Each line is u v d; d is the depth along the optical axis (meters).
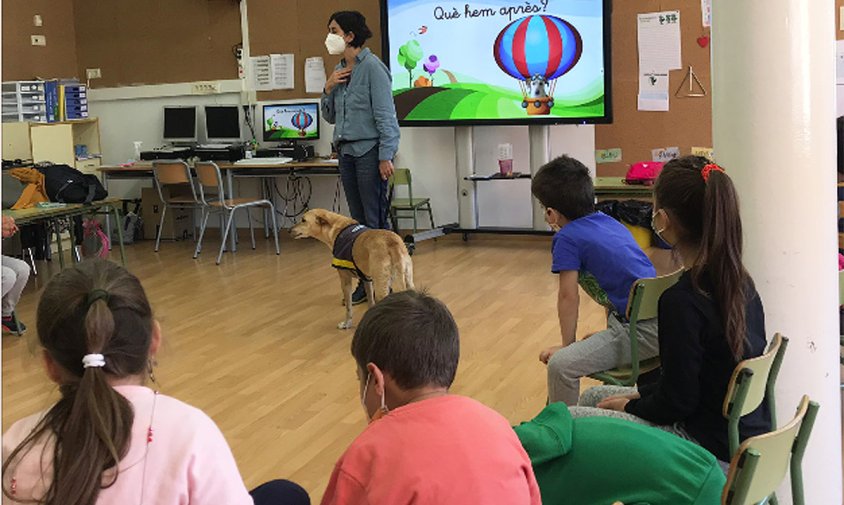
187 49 8.68
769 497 1.74
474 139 7.79
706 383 1.92
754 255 2.39
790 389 2.41
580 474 1.69
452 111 7.45
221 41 8.53
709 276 1.92
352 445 1.45
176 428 1.32
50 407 1.34
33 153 7.85
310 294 5.98
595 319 5.02
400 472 1.37
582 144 7.35
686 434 1.94
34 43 8.68
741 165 2.39
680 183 1.98
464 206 7.71
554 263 2.89
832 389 2.45
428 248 7.56
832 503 2.48
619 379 2.75
